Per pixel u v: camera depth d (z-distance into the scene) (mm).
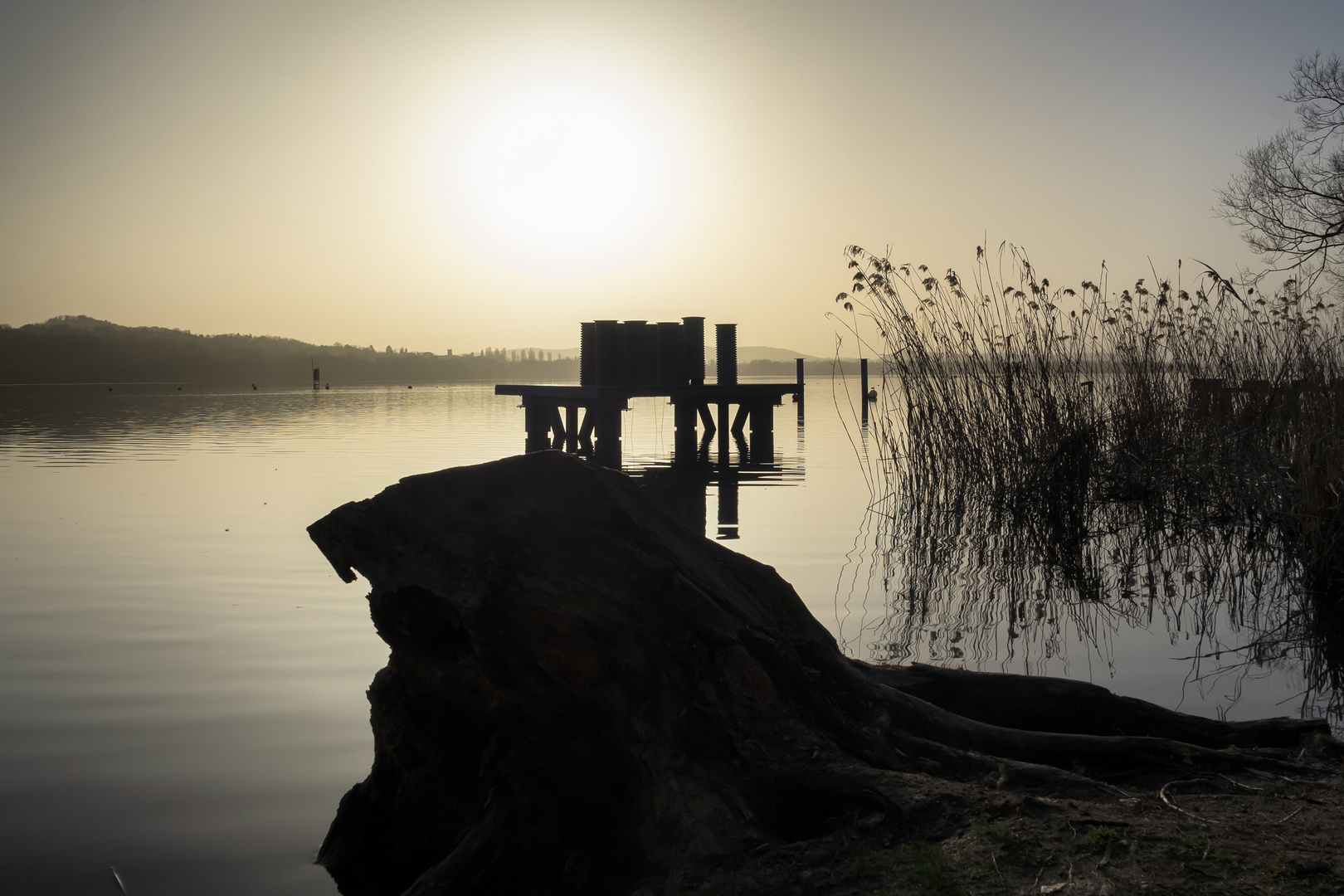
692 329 17500
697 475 12836
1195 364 9227
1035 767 2641
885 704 2967
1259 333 9133
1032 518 8695
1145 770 2859
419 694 2895
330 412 29094
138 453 15469
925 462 9664
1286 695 4188
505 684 2695
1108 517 8680
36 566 6848
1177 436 9016
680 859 2314
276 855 2814
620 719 2633
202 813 3053
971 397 9484
